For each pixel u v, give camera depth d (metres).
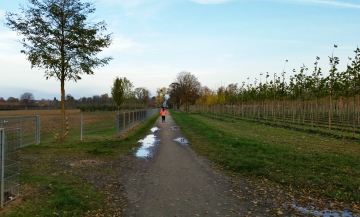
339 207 6.20
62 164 9.66
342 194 6.88
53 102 105.38
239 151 12.54
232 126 26.67
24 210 5.38
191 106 86.62
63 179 7.75
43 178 7.54
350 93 17.64
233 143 14.51
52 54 13.59
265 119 34.75
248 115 45.25
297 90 25.19
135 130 23.75
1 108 80.44
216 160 11.08
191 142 16.48
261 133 19.98
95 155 11.77
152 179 8.52
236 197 6.86
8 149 5.83
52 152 11.85
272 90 30.94
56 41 13.50
